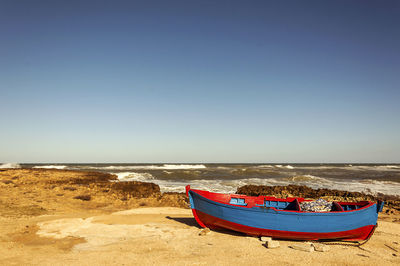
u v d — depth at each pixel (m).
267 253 8.76
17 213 14.12
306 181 36.81
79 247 9.29
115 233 11.12
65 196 19.91
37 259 7.93
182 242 9.93
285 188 25.62
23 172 36.56
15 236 10.30
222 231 11.70
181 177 41.19
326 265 7.81
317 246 9.31
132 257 8.24
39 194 20.05
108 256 8.30
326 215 10.12
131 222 13.14
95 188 24.30
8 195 18.88
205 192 13.16
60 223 12.44
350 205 11.96
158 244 9.66
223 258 8.21
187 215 15.27
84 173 40.94
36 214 14.25
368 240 10.78
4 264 7.40
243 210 10.84
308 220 10.15
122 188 24.88
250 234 10.96
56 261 7.79
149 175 42.47
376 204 10.85
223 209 11.23
